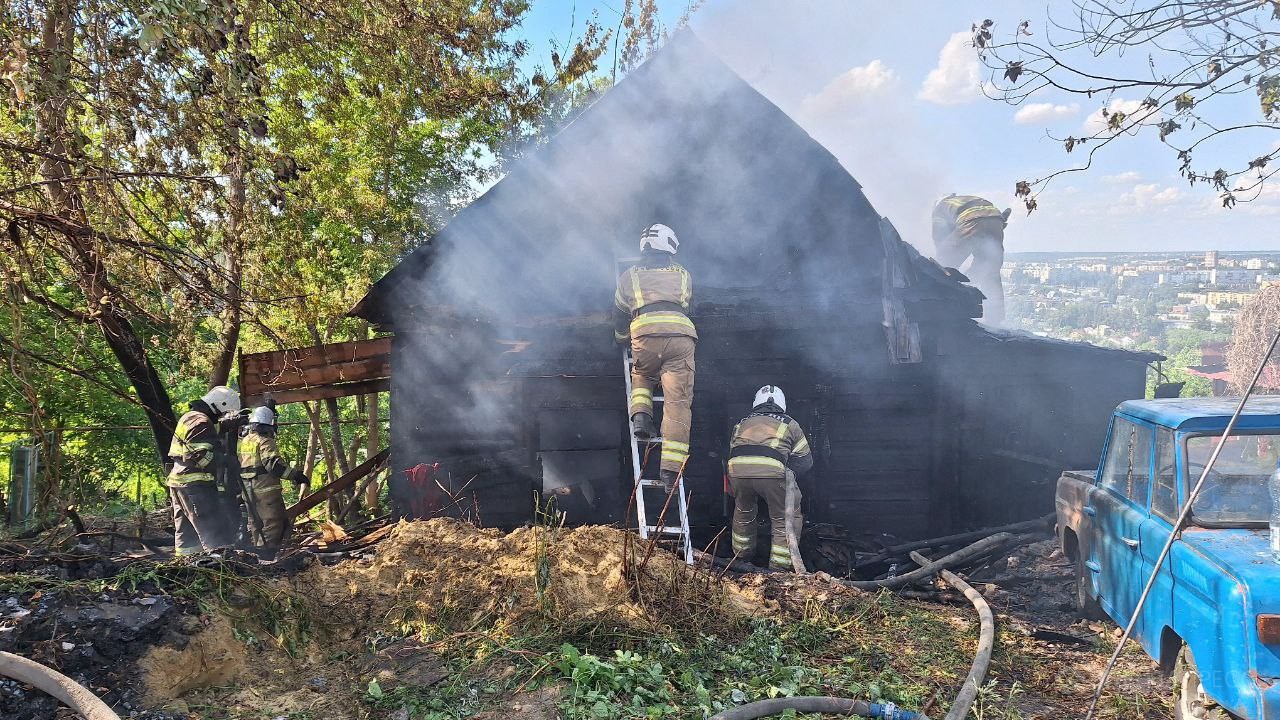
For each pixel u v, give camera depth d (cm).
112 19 542
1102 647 505
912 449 843
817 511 835
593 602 491
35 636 374
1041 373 865
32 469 724
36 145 508
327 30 785
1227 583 343
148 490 1336
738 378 816
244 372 838
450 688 410
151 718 351
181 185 629
